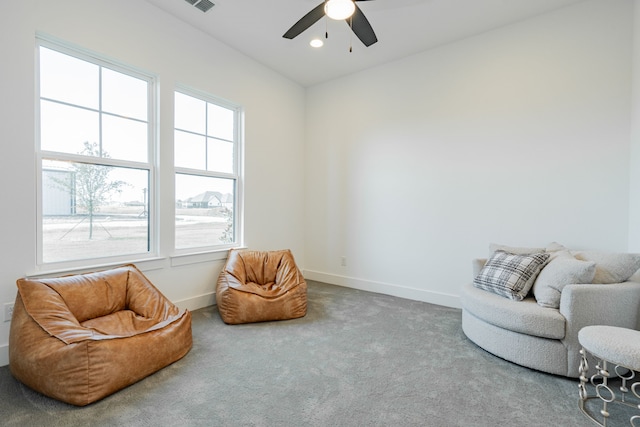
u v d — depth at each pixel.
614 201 2.51
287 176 4.24
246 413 1.56
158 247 2.84
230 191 3.60
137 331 2.09
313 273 4.48
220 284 3.00
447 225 3.33
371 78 3.87
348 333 2.57
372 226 3.90
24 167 2.05
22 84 2.03
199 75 3.10
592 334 1.53
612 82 2.50
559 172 2.73
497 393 1.75
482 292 2.36
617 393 1.74
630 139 2.43
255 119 3.74
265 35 3.19
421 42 3.26
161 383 1.81
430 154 3.43
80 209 2.41
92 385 1.59
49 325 1.72
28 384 1.65
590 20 2.57
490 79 3.05
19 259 2.04
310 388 1.79
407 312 3.10
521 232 2.91
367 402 1.66
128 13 2.56
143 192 2.79
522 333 2.00
